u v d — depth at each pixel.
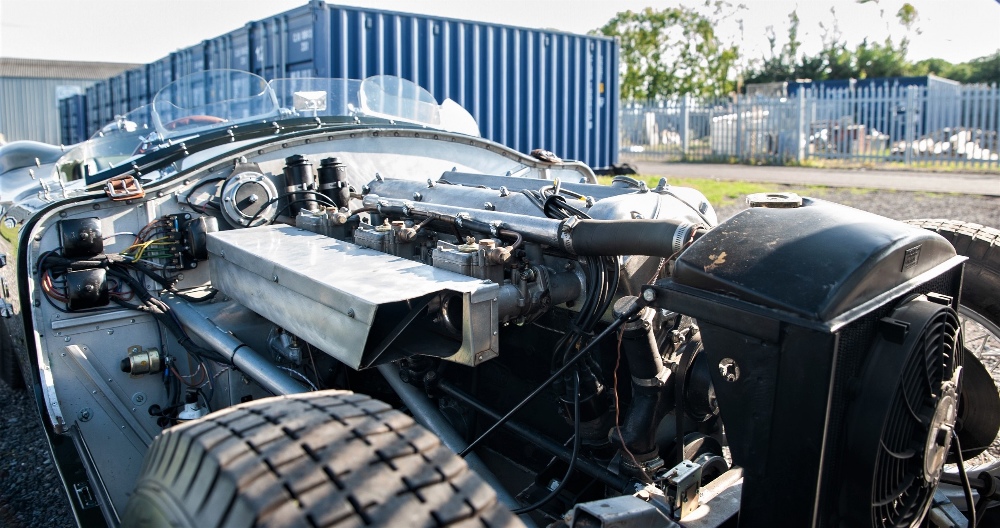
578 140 12.31
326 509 1.23
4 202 4.07
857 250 1.60
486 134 10.92
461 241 2.42
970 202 10.30
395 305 2.17
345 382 2.77
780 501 1.60
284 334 2.68
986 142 16.02
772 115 18.20
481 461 2.33
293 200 3.19
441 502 1.31
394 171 3.63
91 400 2.82
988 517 2.50
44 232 2.81
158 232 3.05
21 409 4.49
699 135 19.83
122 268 2.93
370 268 2.21
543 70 11.54
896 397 1.60
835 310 1.50
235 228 3.14
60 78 29.81
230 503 1.24
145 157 3.47
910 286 1.69
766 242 1.68
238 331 2.86
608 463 2.31
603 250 2.05
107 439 2.82
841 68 34.53
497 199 2.60
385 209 2.76
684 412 2.21
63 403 2.77
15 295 3.14
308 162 3.23
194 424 1.47
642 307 1.81
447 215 2.43
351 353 1.95
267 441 1.35
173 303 2.99
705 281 1.67
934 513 2.04
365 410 1.50
